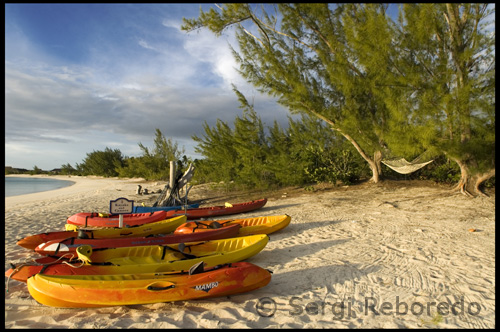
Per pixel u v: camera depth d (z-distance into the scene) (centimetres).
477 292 523
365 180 1853
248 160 2100
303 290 555
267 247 827
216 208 1311
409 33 1198
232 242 718
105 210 1689
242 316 464
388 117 1477
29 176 10100
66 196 2673
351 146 1859
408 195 1422
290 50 1584
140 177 5288
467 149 1134
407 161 1561
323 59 1438
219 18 1496
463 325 432
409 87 1145
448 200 1255
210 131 2442
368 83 1318
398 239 833
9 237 1034
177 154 4503
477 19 1118
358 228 963
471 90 1033
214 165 2442
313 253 758
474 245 754
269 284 585
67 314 483
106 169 7050
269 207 1462
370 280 588
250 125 2133
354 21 1411
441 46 1191
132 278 505
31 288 486
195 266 508
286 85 1521
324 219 1126
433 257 689
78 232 810
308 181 1973
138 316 469
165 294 482
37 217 1438
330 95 1625
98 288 476
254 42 1516
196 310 485
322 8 1389
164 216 1203
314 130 1919
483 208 1109
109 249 633
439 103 1097
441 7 1141
